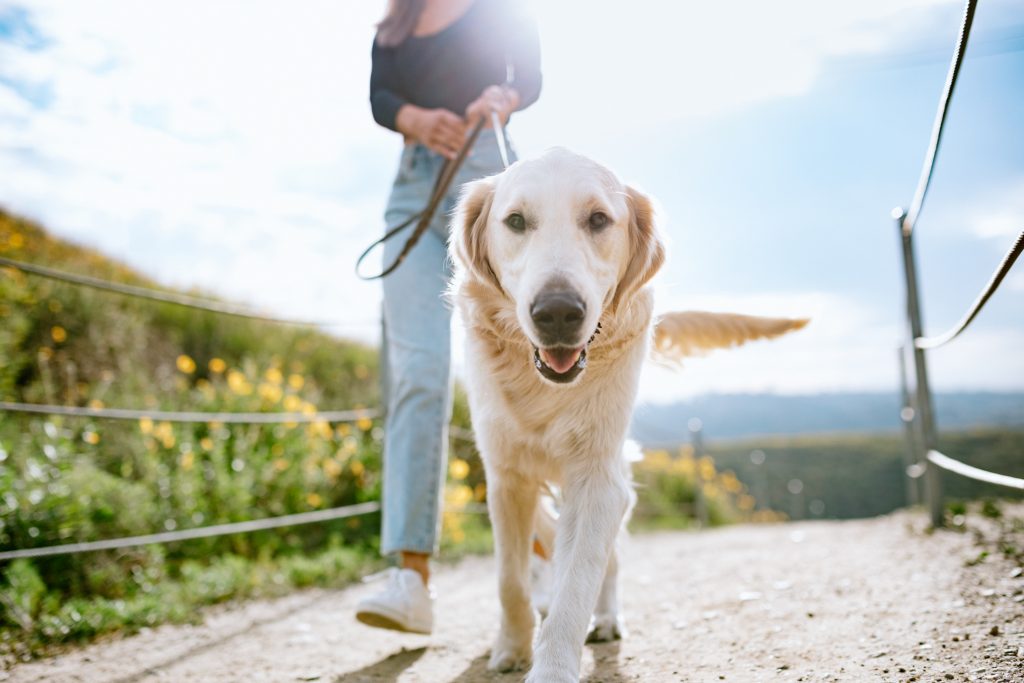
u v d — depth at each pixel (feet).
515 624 8.00
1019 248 6.94
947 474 29.48
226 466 16.71
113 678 8.54
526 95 10.02
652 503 30.76
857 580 10.95
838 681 6.64
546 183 7.23
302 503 16.96
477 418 8.07
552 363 6.72
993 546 12.17
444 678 7.93
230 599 12.75
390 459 9.60
